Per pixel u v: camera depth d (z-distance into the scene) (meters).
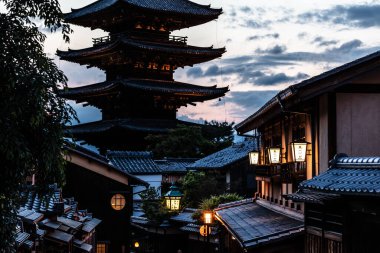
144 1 70.19
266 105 21.95
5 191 13.07
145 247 47.50
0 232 13.25
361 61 17.28
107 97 73.81
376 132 17.62
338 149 17.48
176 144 66.12
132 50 69.00
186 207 43.69
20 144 12.48
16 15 13.11
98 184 38.09
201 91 72.06
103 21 72.62
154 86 70.88
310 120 19.12
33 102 12.61
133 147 74.69
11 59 12.62
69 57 72.19
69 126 13.91
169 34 73.31
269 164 25.02
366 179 12.87
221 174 49.56
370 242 13.27
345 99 17.61
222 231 30.27
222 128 72.75
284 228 19.38
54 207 21.34
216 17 71.88
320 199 14.48
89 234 31.03
